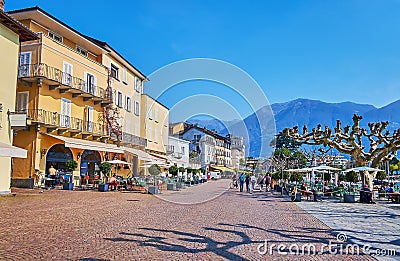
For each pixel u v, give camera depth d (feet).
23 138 83.46
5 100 65.31
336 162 122.62
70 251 22.81
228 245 25.91
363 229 34.73
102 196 65.62
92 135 100.58
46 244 24.53
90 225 32.76
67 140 86.43
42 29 91.97
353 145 83.35
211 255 22.93
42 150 85.51
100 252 22.77
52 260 20.67
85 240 26.11
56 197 60.95
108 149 91.91
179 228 32.24
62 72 90.74
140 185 78.18
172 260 21.50
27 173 82.33
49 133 86.89
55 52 88.89
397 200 66.64
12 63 67.46
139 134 71.87
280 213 46.52
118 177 87.56
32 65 84.53
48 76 86.12
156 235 28.73
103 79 107.65
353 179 83.97
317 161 125.29
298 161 128.47
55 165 92.02
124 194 71.15
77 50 104.47
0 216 37.11
